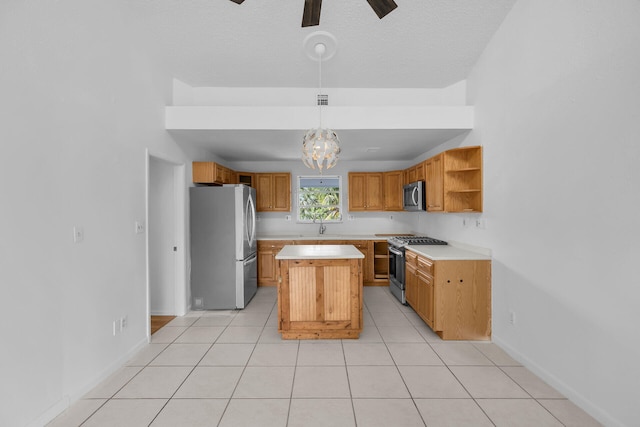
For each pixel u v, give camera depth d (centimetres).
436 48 325
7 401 166
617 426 178
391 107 347
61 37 201
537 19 243
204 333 331
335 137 257
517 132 268
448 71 360
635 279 169
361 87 394
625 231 174
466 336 313
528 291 256
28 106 178
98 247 236
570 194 212
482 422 190
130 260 278
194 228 409
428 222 507
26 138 177
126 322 271
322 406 205
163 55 329
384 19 292
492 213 309
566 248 215
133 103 282
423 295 344
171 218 390
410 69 357
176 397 216
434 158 384
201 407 204
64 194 203
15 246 170
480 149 329
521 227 264
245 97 393
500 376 244
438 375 245
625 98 173
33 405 181
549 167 231
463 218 373
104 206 243
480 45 318
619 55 176
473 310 313
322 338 316
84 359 221
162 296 394
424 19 292
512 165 276
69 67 208
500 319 297
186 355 280
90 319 227
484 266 312
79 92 216
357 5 280
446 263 312
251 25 298
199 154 439
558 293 223
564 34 216
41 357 186
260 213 580
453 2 274
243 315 389
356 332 315
